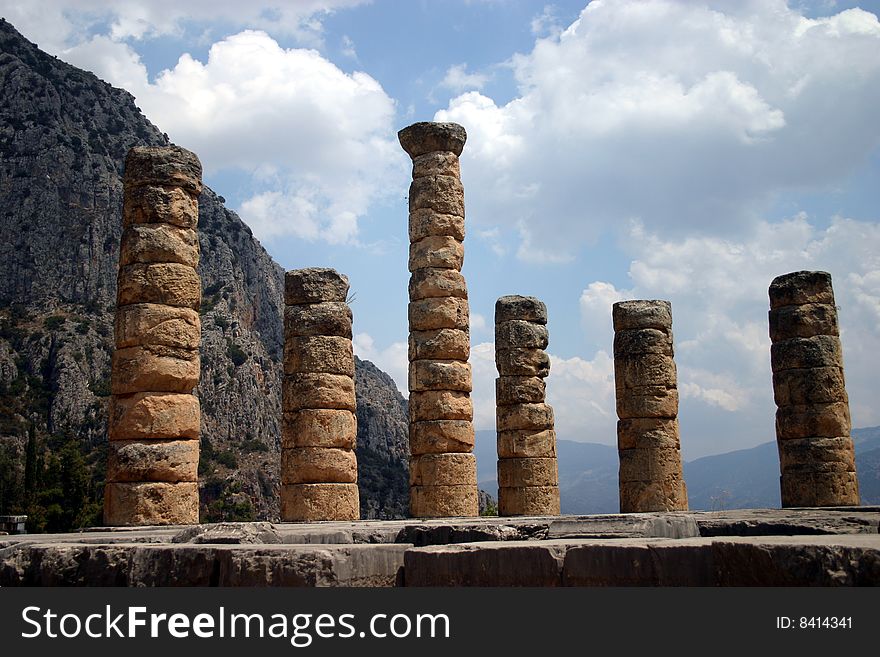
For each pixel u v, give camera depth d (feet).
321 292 74.43
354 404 74.33
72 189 294.25
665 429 76.84
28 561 34.63
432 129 77.46
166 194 62.39
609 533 40.78
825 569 23.65
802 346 78.23
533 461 83.87
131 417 59.47
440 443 73.26
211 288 307.37
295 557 29.35
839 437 77.00
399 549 31.14
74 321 265.54
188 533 39.45
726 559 26.14
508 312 87.25
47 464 217.56
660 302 79.61
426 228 76.43
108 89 354.95
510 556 28.81
